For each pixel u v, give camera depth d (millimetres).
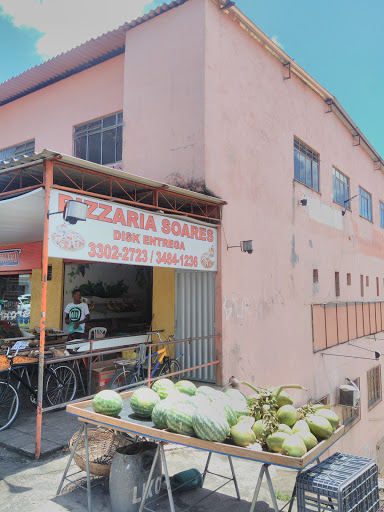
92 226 5332
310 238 11891
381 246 19297
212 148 8047
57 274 10211
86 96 10891
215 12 8492
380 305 18094
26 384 6051
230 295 8008
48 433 5398
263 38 9820
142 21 9195
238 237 8453
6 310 11602
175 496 4086
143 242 6109
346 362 13742
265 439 3205
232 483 4469
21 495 3982
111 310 11125
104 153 10445
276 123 10453
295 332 10500
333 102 13555
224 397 3742
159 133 8617
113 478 3627
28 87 12023
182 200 7551
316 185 12758
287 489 4379
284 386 3609
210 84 8164
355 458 3502
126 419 3645
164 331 8414
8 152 12844
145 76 9039
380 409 16922
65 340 8031
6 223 7195
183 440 3184
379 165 19109
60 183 6395
